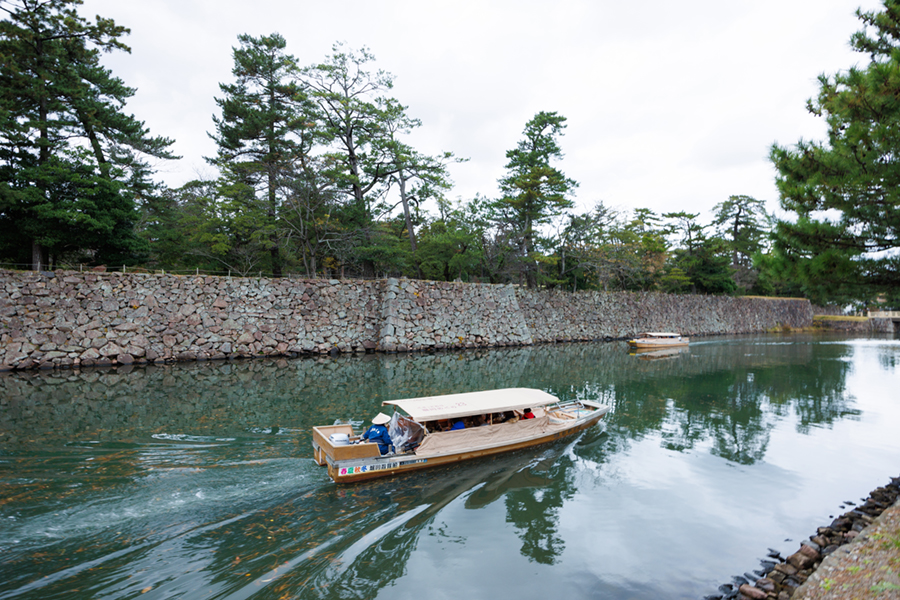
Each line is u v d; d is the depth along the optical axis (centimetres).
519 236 3925
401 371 2153
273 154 3022
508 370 2281
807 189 911
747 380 2214
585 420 1290
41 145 2303
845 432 1337
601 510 828
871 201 891
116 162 2712
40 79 2306
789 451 1165
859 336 5869
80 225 2309
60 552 635
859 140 869
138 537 679
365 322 2975
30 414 1295
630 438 1253
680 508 843
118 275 2259
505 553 681
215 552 650
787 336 5512
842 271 891
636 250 4750
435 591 585
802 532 765
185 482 862
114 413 1319
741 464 1070
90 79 2530
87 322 2156
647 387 1978
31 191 2136
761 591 586
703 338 4959
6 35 2211
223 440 1100
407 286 3092
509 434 1092
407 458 948
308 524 738
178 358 2341
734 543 725
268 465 952
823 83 1000
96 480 861
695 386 2027
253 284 2617
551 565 652
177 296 2392
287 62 3072
